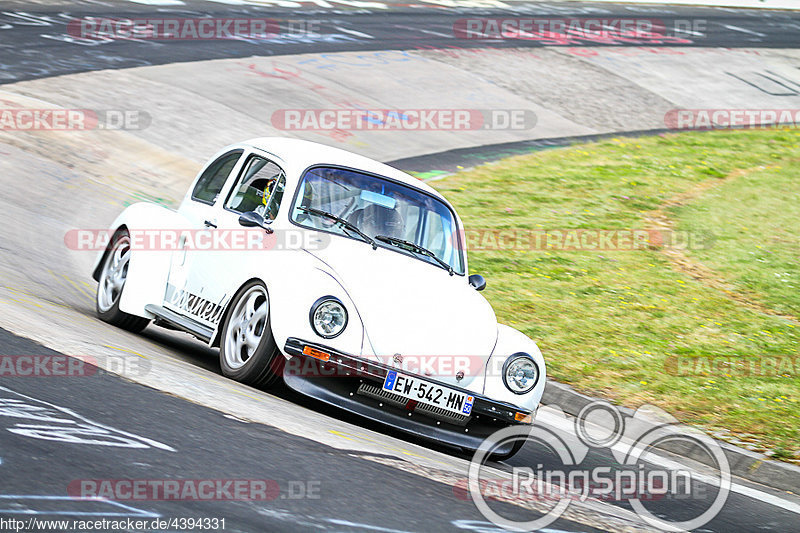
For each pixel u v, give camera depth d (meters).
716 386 35.78
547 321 40.88
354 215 26.52
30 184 48.03
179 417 18.80
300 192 26.27
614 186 64.31
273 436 19.02
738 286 48.31
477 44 101.00
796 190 66.62
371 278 24.28
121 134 59.47
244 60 81.06
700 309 44.50
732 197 63.84
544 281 46.19
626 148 75.19
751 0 146.12
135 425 17.56
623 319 42.16
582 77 95.62
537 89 89.31
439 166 65.75
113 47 78.06
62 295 32.50
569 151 72.94
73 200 47.53
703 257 52.06
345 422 23.34
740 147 78.50
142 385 20.78
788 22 137.50
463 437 23.73
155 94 67.94
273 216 26.02
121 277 29.97
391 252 26.11
